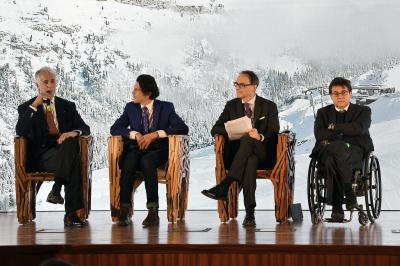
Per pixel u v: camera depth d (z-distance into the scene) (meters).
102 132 8.98
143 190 8.77
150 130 7.10
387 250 4.84
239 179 6.68
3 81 8.94
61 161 6.68
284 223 6.90
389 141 8.61
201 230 6.22
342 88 6.87
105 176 8.93
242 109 7.11
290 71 8.81
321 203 6.86
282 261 4.94
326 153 6.57
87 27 9.04
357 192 6.59
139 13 8.98
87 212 7.12
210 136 8.88
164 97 8.93
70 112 7.12
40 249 5.01
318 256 4.91
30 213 7.25
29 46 8.98
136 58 8.98
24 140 6.92
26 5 9.02
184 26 8.94
